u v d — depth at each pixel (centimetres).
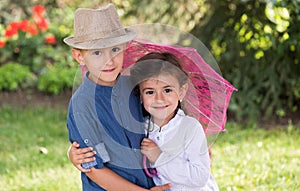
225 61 589
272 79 580
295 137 513
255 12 562
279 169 424
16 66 702
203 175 264
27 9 786
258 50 575
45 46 740
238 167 432
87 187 269
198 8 590
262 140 504
